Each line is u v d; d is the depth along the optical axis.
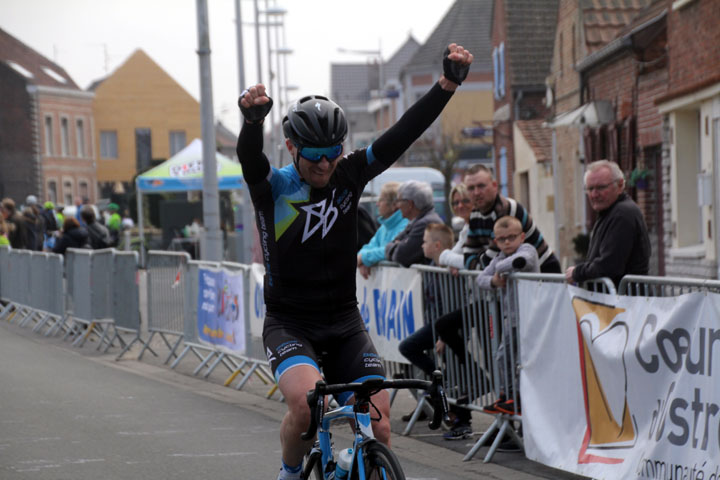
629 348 9.39
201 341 18.27
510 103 50.50
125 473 10.72
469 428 12.61
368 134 133.00
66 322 25.30
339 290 7.57
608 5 35.72
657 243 28.77
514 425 12.05
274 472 10.77
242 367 16.89
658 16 26.20
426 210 13.67
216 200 27.16
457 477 10.58
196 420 13.80
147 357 20.59
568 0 37.25
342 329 7.61
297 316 7.55
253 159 7.23
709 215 23.34
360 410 6.89
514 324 11.38
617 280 10.11
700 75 23.50
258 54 67.69
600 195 10.29
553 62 40.03
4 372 18.41
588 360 10.04
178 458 11.43
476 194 11.98
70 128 102.88
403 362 13.59
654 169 28.86
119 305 21.09
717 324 8.31
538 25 50.53
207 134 27.02
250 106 7.09
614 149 31.59
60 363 19.72
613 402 9.68
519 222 11.49
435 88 7.57
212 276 17.64
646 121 28.72
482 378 12.03
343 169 7.57
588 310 10.05
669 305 8.89
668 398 8.90
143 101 110.88
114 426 13.34
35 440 12.40
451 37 90.69
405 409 14.58
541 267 11.93
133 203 62.78
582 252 33.31
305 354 7.38
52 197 100.00
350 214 7.55
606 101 31.53
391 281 13.86
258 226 7.57
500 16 51.75
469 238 12.33
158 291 19.84
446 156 70.25
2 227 30.69
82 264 22.78
